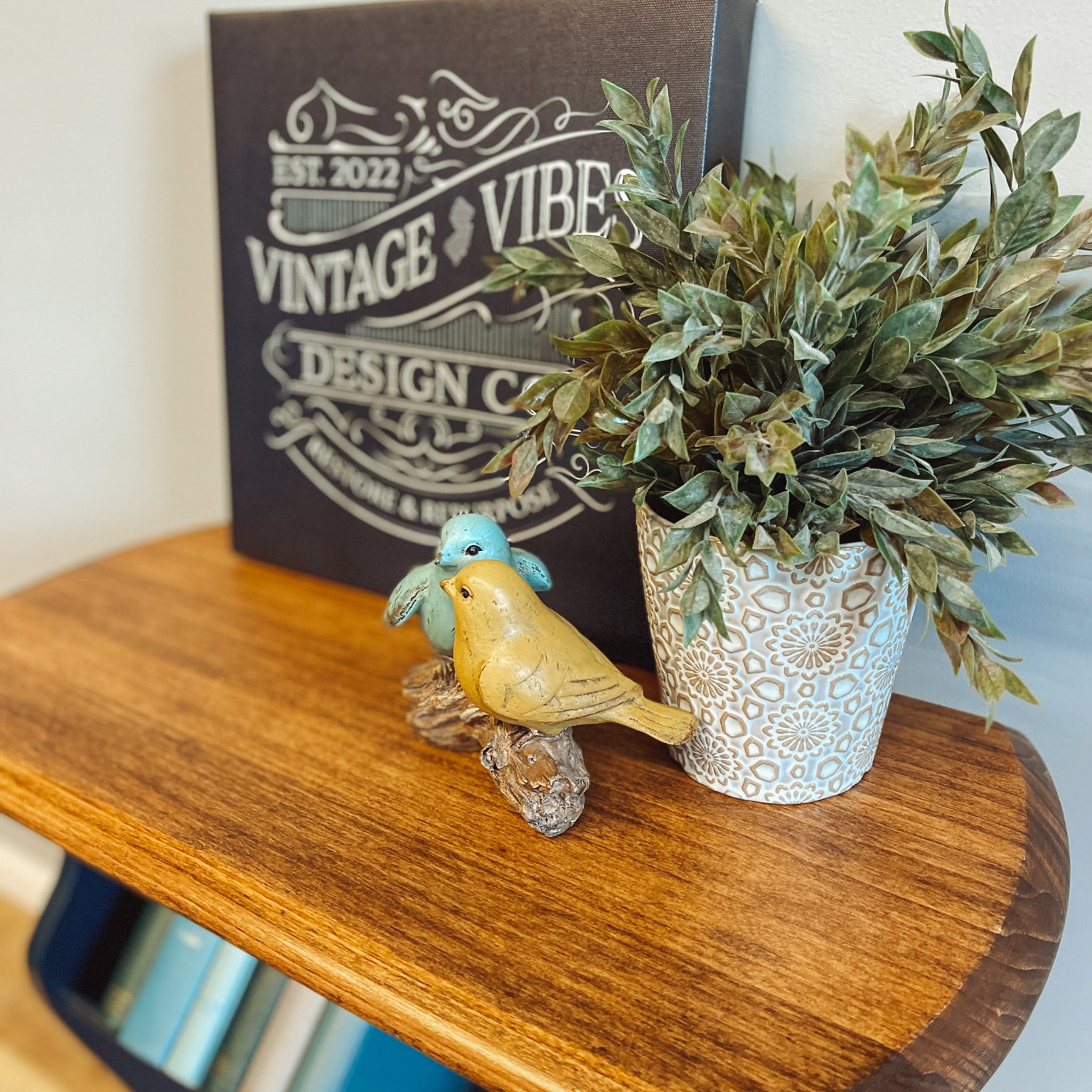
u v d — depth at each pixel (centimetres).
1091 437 45
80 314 81
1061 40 50
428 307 62
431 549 66
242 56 65
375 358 65
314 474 69
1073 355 42
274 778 53
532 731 50
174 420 81
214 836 49
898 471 46
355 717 57
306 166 64
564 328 58
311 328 67
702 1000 42
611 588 60
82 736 56
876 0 53
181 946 64
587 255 47
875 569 46
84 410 84
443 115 59
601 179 56
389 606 54
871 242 40
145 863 48
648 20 53
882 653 49
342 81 62
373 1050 57
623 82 54
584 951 44
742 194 53
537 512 61
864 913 45
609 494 58
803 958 44
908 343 42
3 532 91
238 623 66
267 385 69
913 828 50
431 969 43
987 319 44
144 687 60
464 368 62
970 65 45
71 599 69
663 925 45
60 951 68
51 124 77
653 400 42
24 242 81
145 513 85
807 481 44
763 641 47
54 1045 85
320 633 65
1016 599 56
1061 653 56
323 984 44
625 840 49
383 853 48
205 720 57
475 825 50
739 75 55
